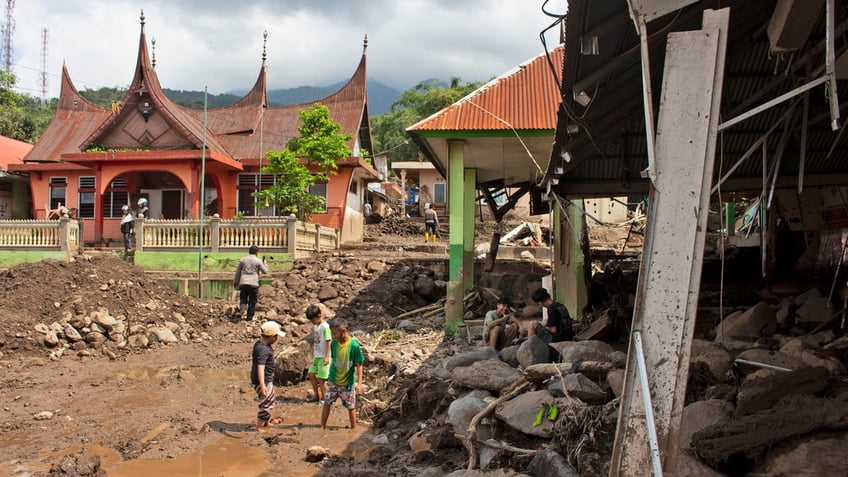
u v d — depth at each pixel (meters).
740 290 11.68
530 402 5.82
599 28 4.64
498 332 9.90
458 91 50.75
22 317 12.89
